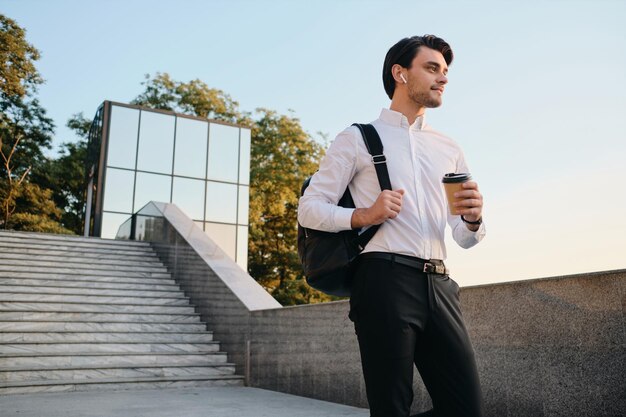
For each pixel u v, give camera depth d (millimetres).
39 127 29406
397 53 1780
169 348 8109
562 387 3424
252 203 24953
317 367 5926
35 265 10367
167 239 11828
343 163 1708
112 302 9344
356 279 1609
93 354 7363
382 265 1560
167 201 17609
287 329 6566
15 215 25672
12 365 6922
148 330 8594
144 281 10453
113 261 11336
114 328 8391
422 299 1547
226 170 18781
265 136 27562
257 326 7293
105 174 16844
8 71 27125
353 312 1621
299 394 6195
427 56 1744
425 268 1572
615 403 3125
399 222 1610
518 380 3709
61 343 7508
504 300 3861
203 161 18438
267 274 26844
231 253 18312
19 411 4988
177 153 18047
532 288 3674
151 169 17531
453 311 1601
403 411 1479
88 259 11250
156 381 7012
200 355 7922
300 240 1810
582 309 3350
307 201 1696
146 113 17797
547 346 3539
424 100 1742
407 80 1764
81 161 29203
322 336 5895
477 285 4086
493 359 3900
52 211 27375
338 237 1638
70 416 4727
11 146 28625
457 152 1847
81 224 19094
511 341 3781
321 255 1645
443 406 1560
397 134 1743
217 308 8672
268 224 27000
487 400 3908
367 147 1706
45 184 28703
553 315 3520
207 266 9242
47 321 7996
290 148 27016
